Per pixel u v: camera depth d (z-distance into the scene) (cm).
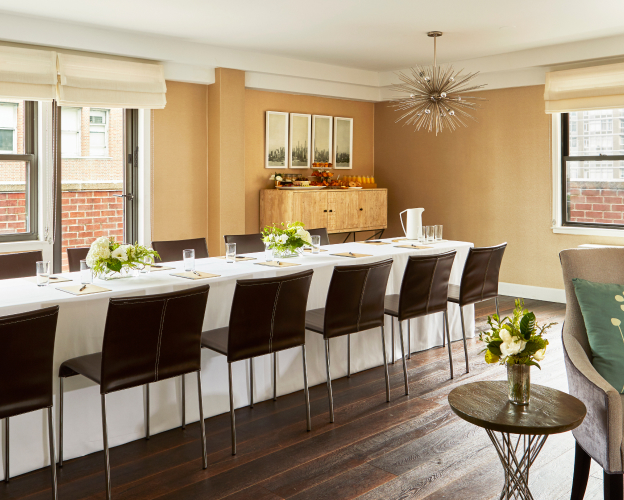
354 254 445
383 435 327
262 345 314
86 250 412
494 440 224
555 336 532
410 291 388
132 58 585
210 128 661
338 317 347
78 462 295
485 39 600
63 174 578
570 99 636
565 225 680
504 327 218
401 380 420
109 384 259
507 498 225
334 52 663
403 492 266
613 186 643
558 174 673
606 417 210
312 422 346
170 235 646
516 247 717
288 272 385
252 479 278
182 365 283
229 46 632
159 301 265
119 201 618
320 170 781
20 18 501
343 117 806
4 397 230
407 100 570
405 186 823
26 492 265
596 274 279
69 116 577
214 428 338
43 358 240
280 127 736
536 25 545
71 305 291
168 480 277
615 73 601
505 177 718
